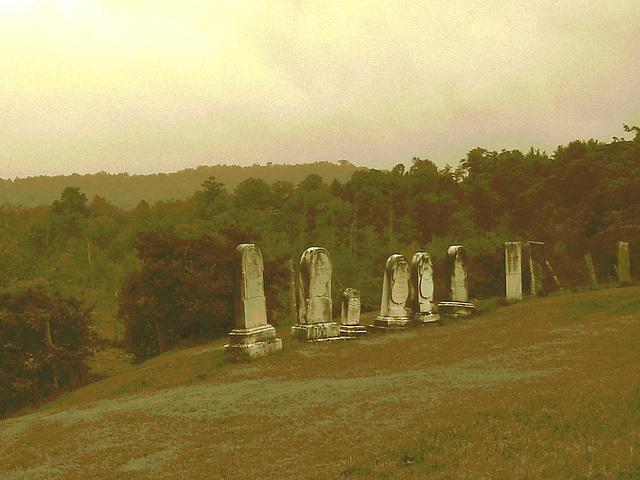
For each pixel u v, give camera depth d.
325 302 23.97
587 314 22.44
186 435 11.28
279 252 58.34
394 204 93.94
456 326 23.97
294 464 8.72
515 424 8.54
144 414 13.21
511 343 18.22
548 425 8.34
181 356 25.83
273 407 12.76
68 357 29.55
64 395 22.84
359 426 10.21
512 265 31.30
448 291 28.02
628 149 51.91
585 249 48.47
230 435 10.91
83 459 10.39
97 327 47.69
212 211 97.81
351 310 25.17
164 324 35.19
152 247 34.44
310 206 92.44
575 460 6.91
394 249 69.69
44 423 14.09
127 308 34.75
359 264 52.94
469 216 72.25
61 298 31.52
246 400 13.84
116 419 13.03
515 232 71.69
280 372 17.69
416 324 25.83
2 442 12.59
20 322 28.27
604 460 6.77
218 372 18.55
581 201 67.50
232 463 9.20
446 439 8.50
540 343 17.58
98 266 70.38
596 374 11.48
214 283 33.25
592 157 69.44
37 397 27.02
